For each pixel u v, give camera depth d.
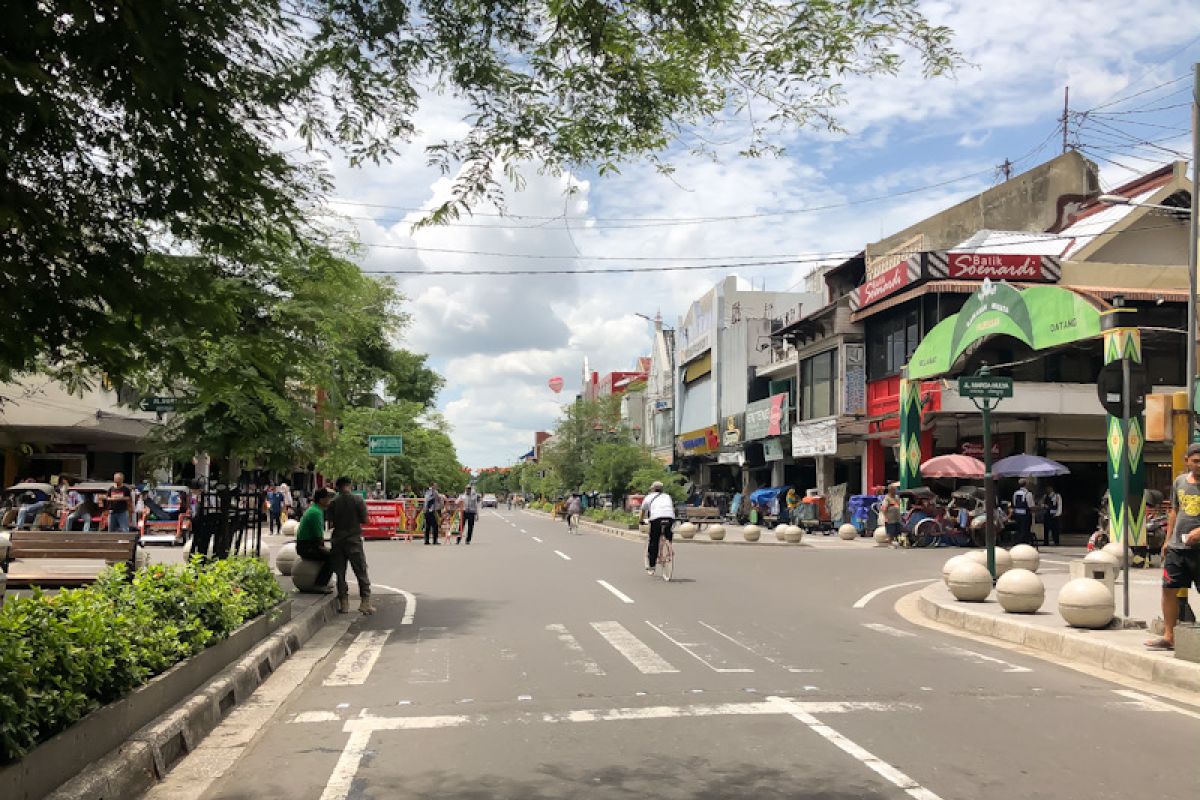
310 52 4.31
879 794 4.99
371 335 19.53
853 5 4.41
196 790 5.15
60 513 22.45
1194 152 18.09
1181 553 8.33
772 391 43.75
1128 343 20.23
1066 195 35.19
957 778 5.24
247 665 7.71
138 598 6.83
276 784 5.26
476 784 5.23
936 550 25.42
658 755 5.75
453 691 7.66
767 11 4.49
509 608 13.00
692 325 55.69
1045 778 5.23
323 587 13.12
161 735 5.48
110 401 27.67
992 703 7.09
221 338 4.52
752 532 28.95
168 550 23.30
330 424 12.88
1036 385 27.30
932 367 27.31
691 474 56.81
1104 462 30.41
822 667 8.59
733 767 5.48
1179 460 18.03
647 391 69.12
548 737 6.19
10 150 3.58
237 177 4.05
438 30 4.46
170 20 3.57
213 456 12.33
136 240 4.07
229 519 12.70
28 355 3.78
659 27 4.57
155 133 3.82
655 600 13.88
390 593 14.91
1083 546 27.23
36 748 4.16
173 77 3.60
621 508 49.19
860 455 35.78
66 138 3.63
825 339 35.62
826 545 27.92
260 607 9.30
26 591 11.23
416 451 47.94
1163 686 7.75
